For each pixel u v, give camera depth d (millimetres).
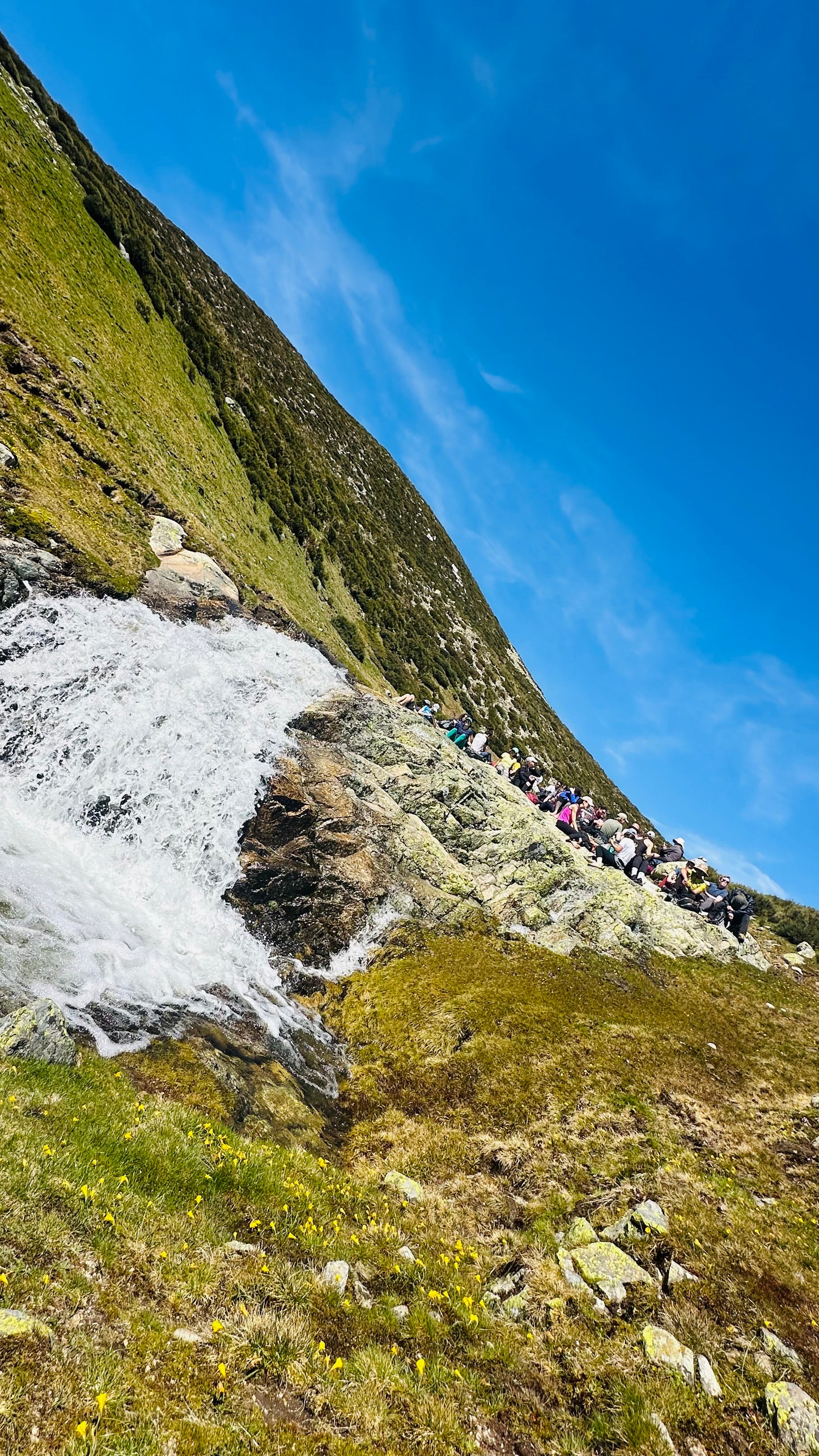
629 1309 9977
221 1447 5191
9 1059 9328
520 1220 12516
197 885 19797
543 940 25047
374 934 22578
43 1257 6035
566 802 35438
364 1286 8977
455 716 56969
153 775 20453
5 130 34094
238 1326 6730
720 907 31281
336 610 47125
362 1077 17016
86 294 33781
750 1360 9273
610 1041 19609
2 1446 4137
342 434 84250
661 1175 13695
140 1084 11570
